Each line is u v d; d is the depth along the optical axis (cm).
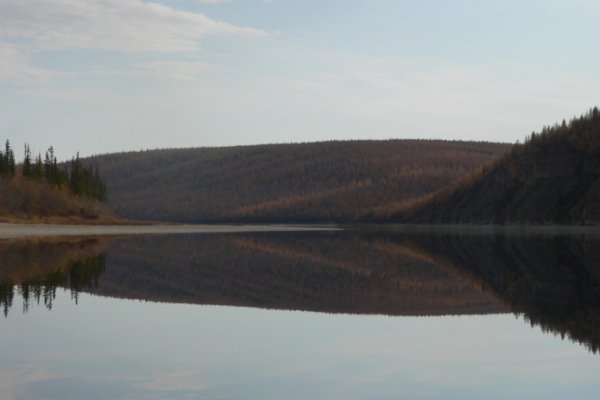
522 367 1623
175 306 2694
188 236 10412
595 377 1525
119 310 2545
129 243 7638
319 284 3594
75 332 2056
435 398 1364
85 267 4281
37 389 1398
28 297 2806
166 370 1570
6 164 13638
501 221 14575
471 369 1602
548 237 9612
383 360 1695
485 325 2248
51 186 14150
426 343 1928
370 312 2566
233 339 1978
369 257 5731
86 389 1402
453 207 17225
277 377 1512
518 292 3156
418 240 9262
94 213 15312
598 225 12319
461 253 6175
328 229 16962
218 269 4441
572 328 2172
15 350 1778
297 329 2172
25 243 6944
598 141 13888
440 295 3084
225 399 1341
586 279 3747
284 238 10094
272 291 3247
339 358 1716
